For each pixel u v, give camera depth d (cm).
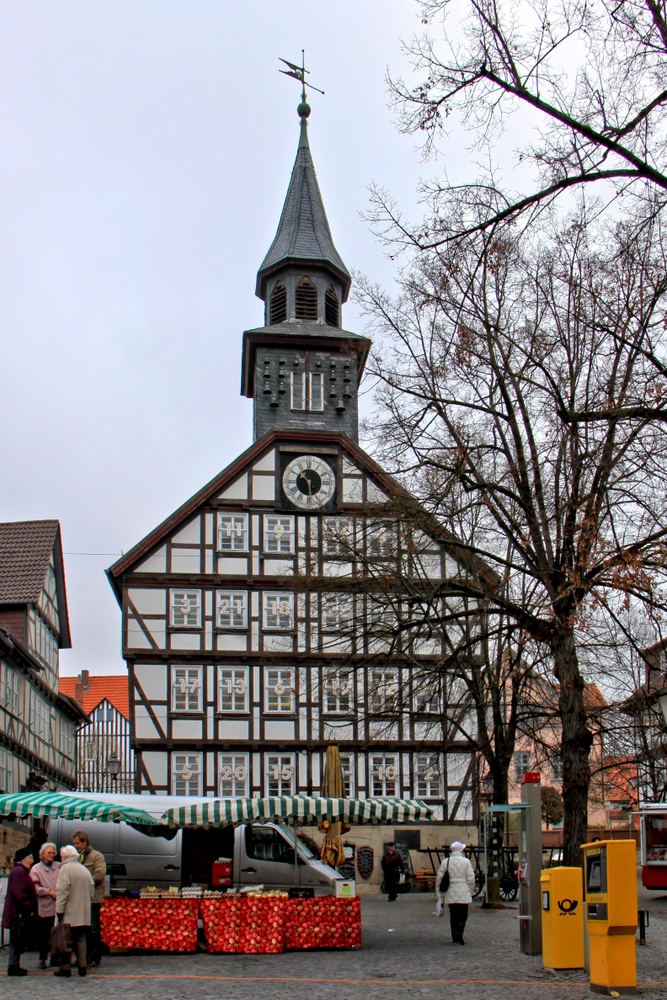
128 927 1869
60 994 1388
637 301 1481
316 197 5412
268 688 4144
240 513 4294
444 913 2723
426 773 4106
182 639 4166
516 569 2108
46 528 4916
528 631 2069
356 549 2369
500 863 3266
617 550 1528
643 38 1070
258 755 4103
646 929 2145
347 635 2395
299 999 1334
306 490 4334
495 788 2862
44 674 4891
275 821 2242
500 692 2864
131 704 4094
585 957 1528
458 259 1557
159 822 1920
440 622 2202
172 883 2408
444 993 1358
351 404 4809
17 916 1595
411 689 2377
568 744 2019
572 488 1923
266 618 4212
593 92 1107
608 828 5209
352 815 1958
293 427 4738
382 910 2952
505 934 2102
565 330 2028
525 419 2094
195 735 4094
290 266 5206
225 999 1341
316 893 2328
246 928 1855
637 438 1641
